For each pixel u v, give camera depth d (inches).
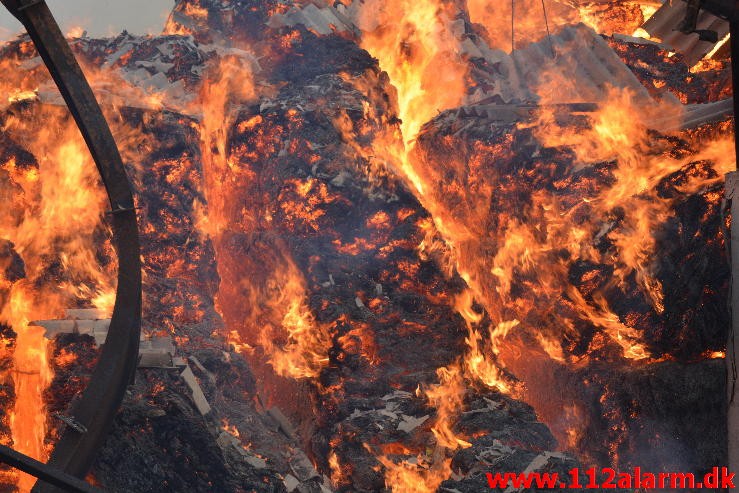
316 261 645.3
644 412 631.2
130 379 435.5
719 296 631.8
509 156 714.8
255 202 695.1
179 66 706.8
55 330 496.4
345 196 671.1
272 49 791.7
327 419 578.2
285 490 489.1
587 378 657.0
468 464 530.9
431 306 639.8
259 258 670.5
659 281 651.5
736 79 530.9
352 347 610.5
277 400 623.2
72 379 485.1
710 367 617.3
